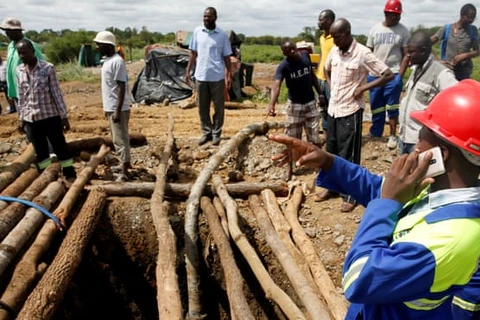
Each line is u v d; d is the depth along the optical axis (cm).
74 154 703
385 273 139
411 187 152
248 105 1132
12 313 374
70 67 1853
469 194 148
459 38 658
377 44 660
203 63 670
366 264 144
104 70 565
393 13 638
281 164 221
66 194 536
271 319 505
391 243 154
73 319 507
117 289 538
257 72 2095
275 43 6831
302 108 605
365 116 909
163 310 370
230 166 668
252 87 1478
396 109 654
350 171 208
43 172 589
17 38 627
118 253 532
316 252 474
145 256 534
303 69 591
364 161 641
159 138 757
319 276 427
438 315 153
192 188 546
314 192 587
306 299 372
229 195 560
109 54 566
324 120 717
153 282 541
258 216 519
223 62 681
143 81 1205
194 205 523
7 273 425
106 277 533
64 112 572
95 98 1277
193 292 475
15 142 730
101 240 529
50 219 494
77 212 530
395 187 153
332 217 532
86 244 470
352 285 147
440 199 150
